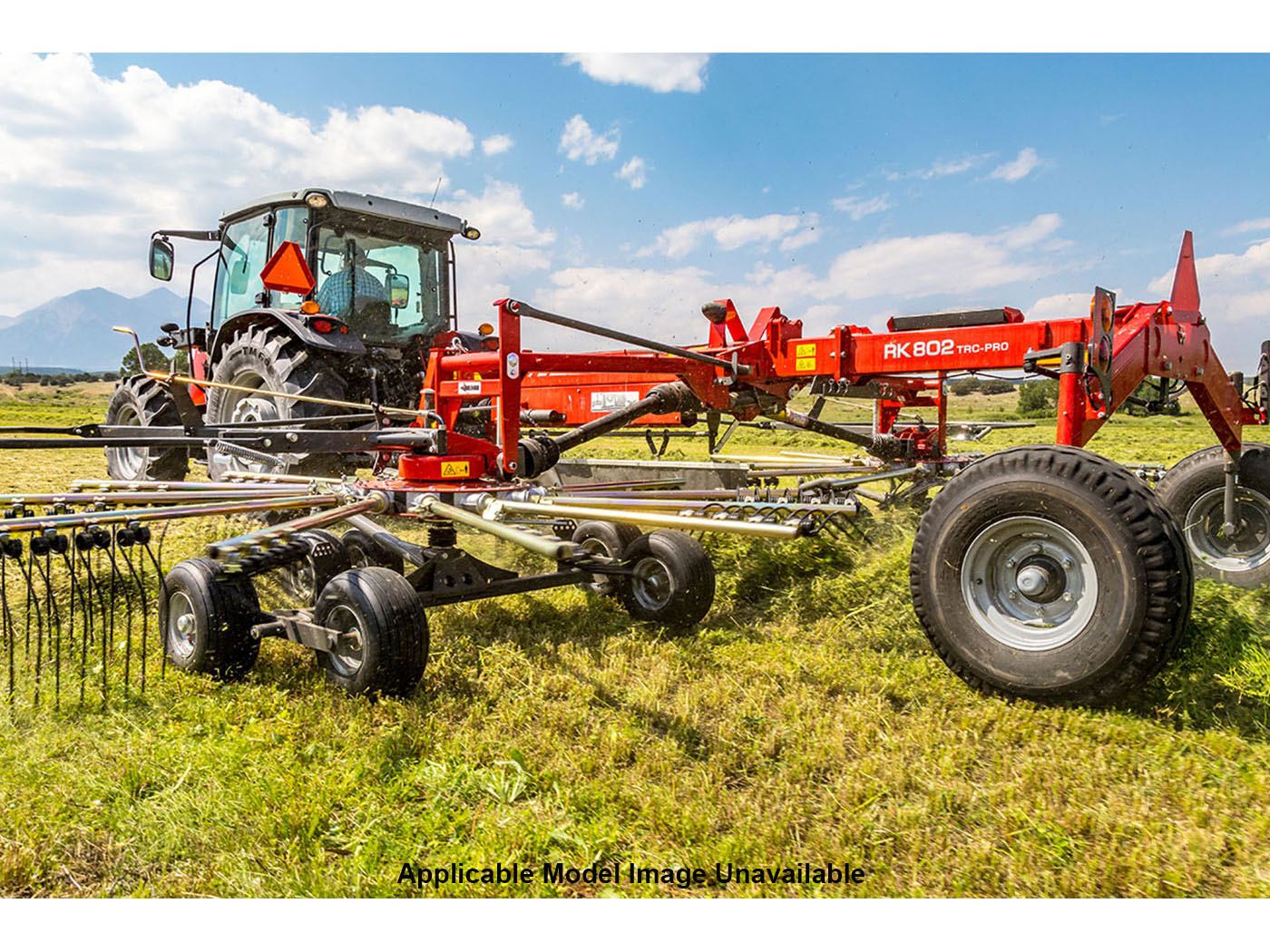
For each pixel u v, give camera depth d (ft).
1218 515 17.61
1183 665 11.23
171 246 28.25
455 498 14.39
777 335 17.72
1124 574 10.10
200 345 28.66
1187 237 15.05
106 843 8.41
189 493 14.99
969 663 11.34
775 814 8.73
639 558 15.64
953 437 26.35
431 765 9.60
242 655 12.77
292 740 10.43
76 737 10.43
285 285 23.29
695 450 47.09
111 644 14.06
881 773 9.48
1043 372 14.38
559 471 24.04
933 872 7.80
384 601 11.46
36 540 11.02
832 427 21.93
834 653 13.41
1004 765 9.53
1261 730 10.27
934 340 15.37
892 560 15.96
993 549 11.34
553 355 16.63
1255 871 7.72
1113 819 8.44
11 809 8.77
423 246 27.63
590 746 10.29
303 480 17.54
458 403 19.51
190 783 9.34
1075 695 10.59
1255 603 13.12
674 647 13.80
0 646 12.34
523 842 8.29
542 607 16.30
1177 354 14.48
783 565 17.66
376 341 26.48
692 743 10.41
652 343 16.44
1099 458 10.65
